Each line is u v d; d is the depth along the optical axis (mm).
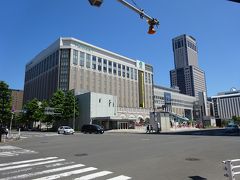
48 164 9609
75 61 98000
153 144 16984
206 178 6934
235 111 148625
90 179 7008
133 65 125188
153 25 9164
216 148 13961
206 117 84062
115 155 11836
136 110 88625
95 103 64875
